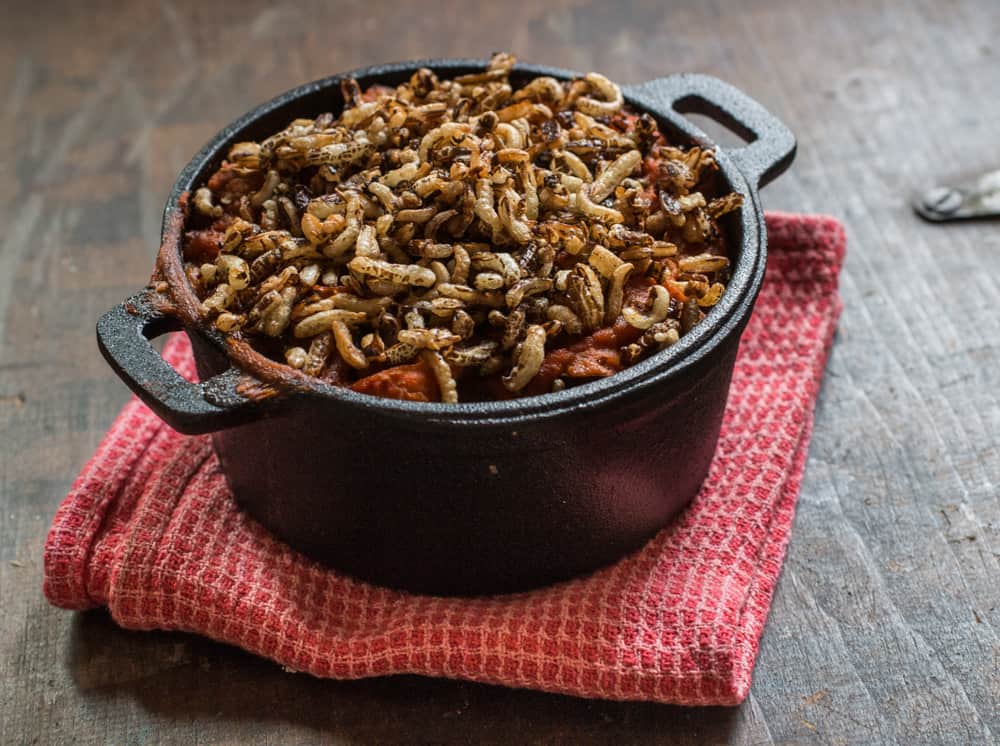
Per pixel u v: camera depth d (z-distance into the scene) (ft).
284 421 1.16
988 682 1.23
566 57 1.86
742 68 1.83
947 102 1.77
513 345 1.16
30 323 1.54
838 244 1.49
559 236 1.20
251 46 1.89
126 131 1.77
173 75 1.85
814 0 1.94
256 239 1.21
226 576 1.24
